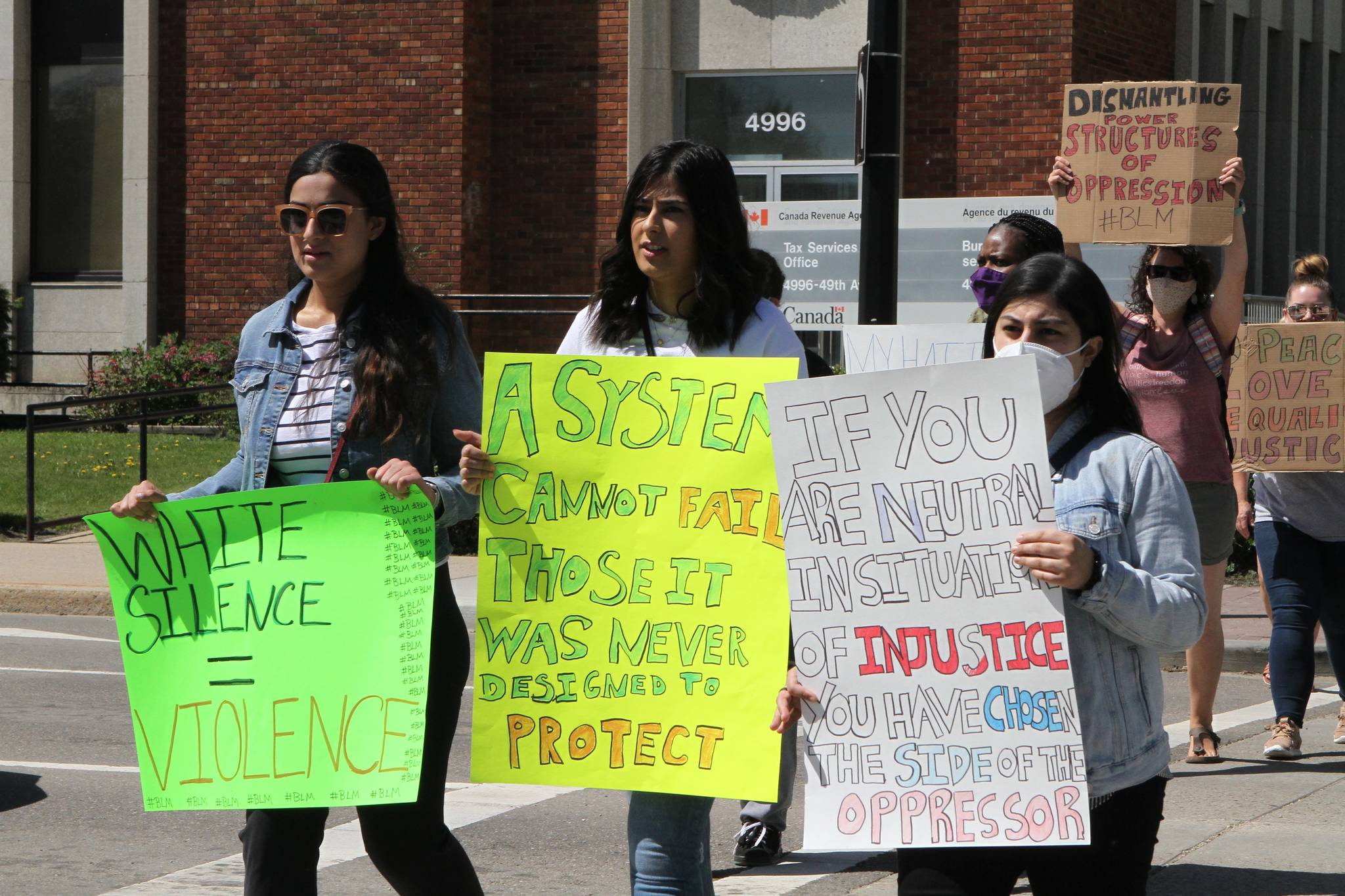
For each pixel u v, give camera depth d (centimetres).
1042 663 407
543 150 2539
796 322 2114
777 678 451
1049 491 405
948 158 2362
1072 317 426
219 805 471
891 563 418
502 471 469
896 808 415
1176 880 702
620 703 460
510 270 2561
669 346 513
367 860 746
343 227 484
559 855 760
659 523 461
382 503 468
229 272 2658
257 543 477
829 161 2472
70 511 2050
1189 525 420
